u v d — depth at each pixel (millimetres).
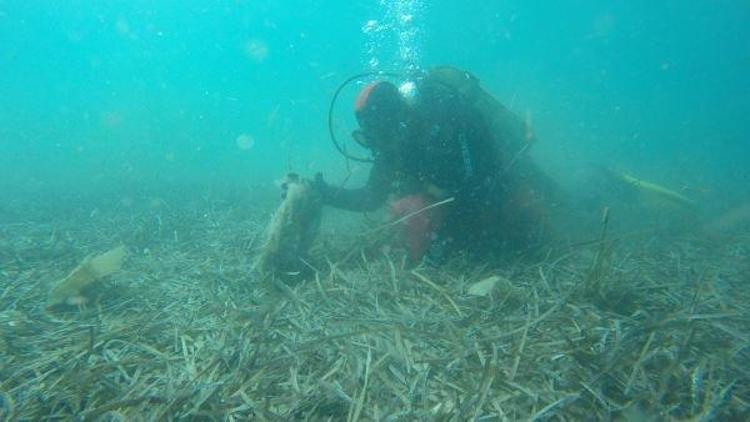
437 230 4090
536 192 4586
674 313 2758
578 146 16828
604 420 1901
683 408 2027
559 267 3777
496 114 4324
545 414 1925
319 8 68000
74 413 1968
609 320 2719
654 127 28438
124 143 29922
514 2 63281
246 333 2682
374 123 3768
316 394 2066
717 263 4199
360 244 4320
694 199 8203
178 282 3723
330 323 2826
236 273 3887
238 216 6312
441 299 3201
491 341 2527
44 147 27812
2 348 2559
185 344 2615
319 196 4020
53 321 2979
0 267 4105
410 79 3988
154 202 7465
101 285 3371
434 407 2035
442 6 63062
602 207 5730
